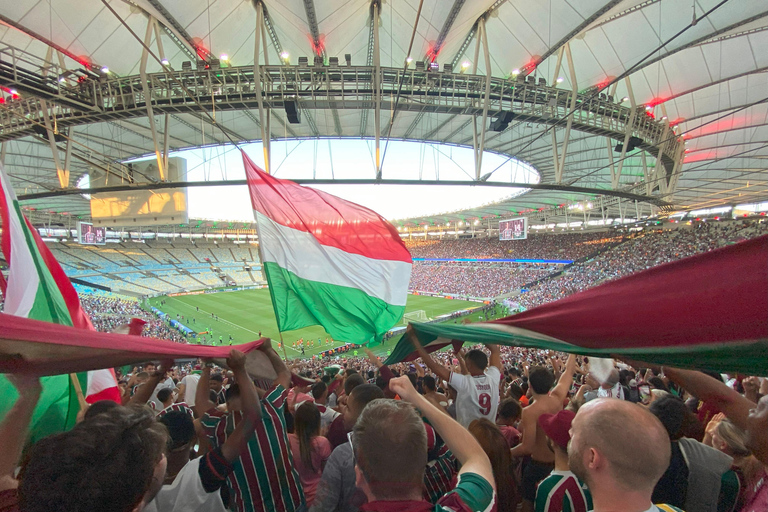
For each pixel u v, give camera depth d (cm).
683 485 241
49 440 126
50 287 311
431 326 344
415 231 9806
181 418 259
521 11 1481
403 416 144
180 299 5856
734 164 3103
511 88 1644
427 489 291
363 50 1764
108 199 1742
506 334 245
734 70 1781
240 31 1551
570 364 391
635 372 886
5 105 1664
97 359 180
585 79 1895
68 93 1454
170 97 1527
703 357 164
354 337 539
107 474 116
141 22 1459
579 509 220
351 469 239
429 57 1656
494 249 7450
